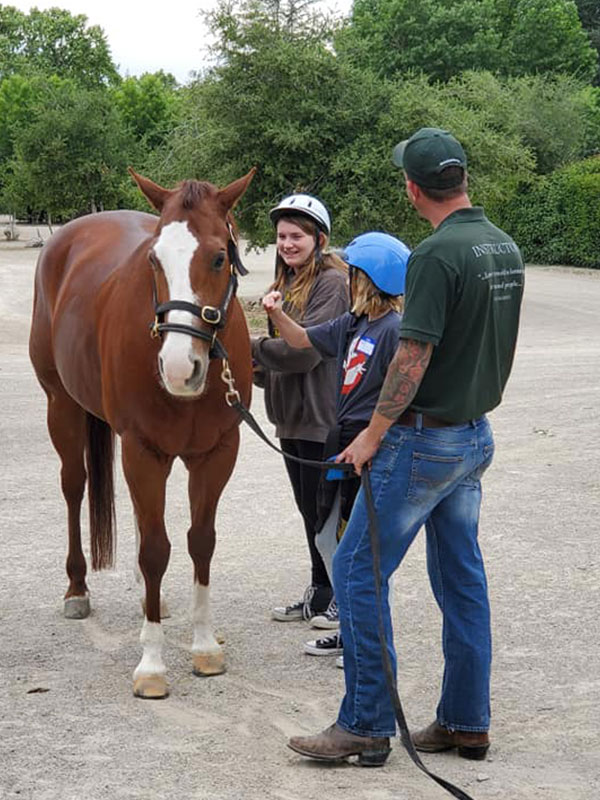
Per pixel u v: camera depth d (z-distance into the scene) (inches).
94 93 1572.3
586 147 1850.4
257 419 406.0
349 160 781.3
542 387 478.6
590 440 357.4
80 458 206.4
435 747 141.3
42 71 2864.2
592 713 153.0
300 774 134.5
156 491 166.6
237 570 227.3
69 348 191.0
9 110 2060.8
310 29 849.5
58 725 151.3
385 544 132.6
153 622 167.2
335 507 172.4
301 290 181.2
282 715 154.8
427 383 129.2
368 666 134.3
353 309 163.2
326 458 167.2
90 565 236.8
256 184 808.9
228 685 167.3
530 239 1401.3
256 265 1378.0
